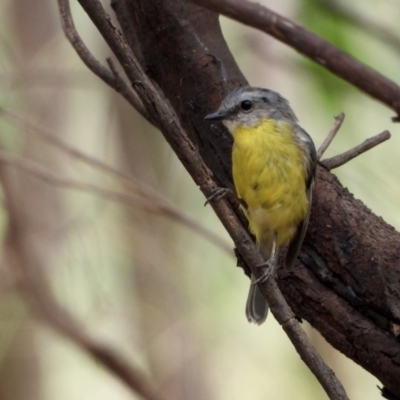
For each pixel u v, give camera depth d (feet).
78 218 40.24
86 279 39.11
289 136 24.91
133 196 37.24
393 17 31.94
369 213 21.17
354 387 42.09
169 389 41.55
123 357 38.34
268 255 25.84
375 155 36.50
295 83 42.14
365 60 31.04
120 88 23.13
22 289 40.60
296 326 17.21
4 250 41.42
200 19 23.04
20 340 42.80
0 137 40.93
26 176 42.75
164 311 41.93
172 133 16.90
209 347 42.39
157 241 41.81
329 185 21.63
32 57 44.01
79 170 40.75
